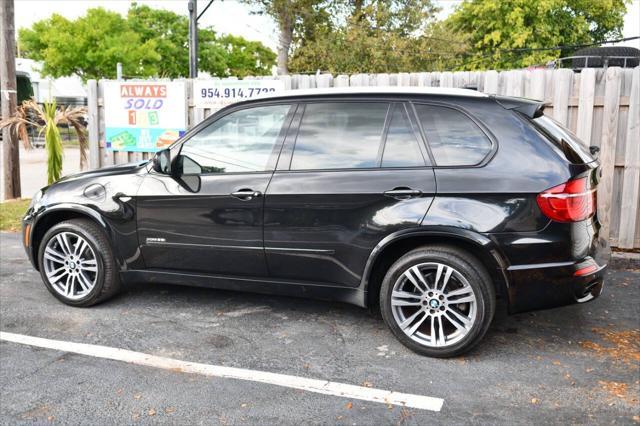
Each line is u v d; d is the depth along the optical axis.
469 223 3.73
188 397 3.43
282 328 4.50
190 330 4.46
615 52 10.50
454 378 3.67
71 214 4.98
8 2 10.38
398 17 23.86
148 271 4.75
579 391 3.50
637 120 6.36
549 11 33.88
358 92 4.21
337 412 3.27
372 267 4.04
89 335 4.35
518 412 3.26
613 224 6.67
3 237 7.87
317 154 4.20
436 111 3.99
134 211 4.64
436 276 3.87
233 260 4.41
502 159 3.75
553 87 6.68
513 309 3.79
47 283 4.98
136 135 9.03
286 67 25.83
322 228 4.11
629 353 4.06
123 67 38.16
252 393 3.48
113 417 3.20
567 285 3.69
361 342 4.24
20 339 4.27
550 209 3.62
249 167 4.36
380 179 3.96
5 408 3.29
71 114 9.80
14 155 10.73
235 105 4.50
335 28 24.31
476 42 35.59
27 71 30.70
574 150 3.84
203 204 4.42
